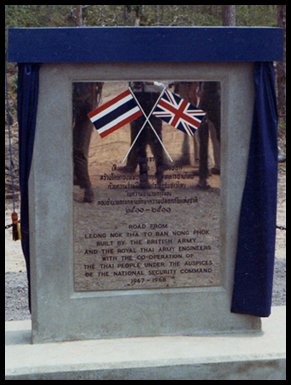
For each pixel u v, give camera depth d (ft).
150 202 10.25
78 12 31.96
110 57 9.74
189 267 10.42
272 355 9.86
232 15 27.91
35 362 9.60
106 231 10.23
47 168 10.02
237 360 9.76
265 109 10.16
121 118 10.07
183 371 9.68
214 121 10.21
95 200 10.16
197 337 10.40
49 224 10.11
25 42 9.62
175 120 10.15
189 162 10.25
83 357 9.73
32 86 9.80
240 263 10.37
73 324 10.27
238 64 10.12
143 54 9.77
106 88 9.98
